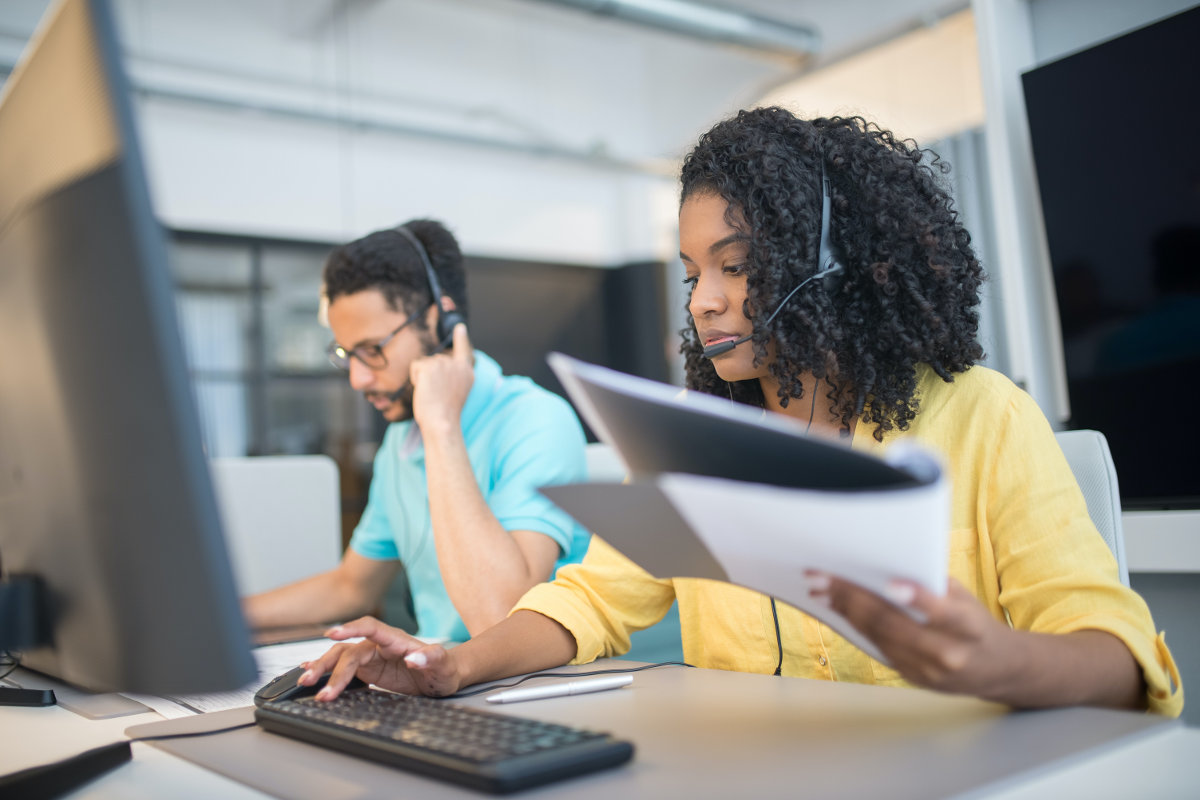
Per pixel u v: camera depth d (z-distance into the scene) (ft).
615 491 1.83
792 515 1.56
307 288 17.98
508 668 2.87
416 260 5.22
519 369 20.47
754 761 1.81
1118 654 2.19
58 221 1.61
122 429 1.57
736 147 3.23
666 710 2.29
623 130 22.16
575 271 21.30
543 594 3.22
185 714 2.67
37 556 1.96
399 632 2.65
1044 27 6.09
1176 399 5.21
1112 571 2.55
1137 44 5.27
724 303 3.25
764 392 3.52
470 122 20.11
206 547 1.53
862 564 1.60
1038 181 5.75
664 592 3.47
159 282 1.51
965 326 3.16
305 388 17.70
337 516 6.38
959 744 1.85
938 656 1.73
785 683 2.56
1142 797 1.58
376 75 19.02
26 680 3.29
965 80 16.58
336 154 18.47
